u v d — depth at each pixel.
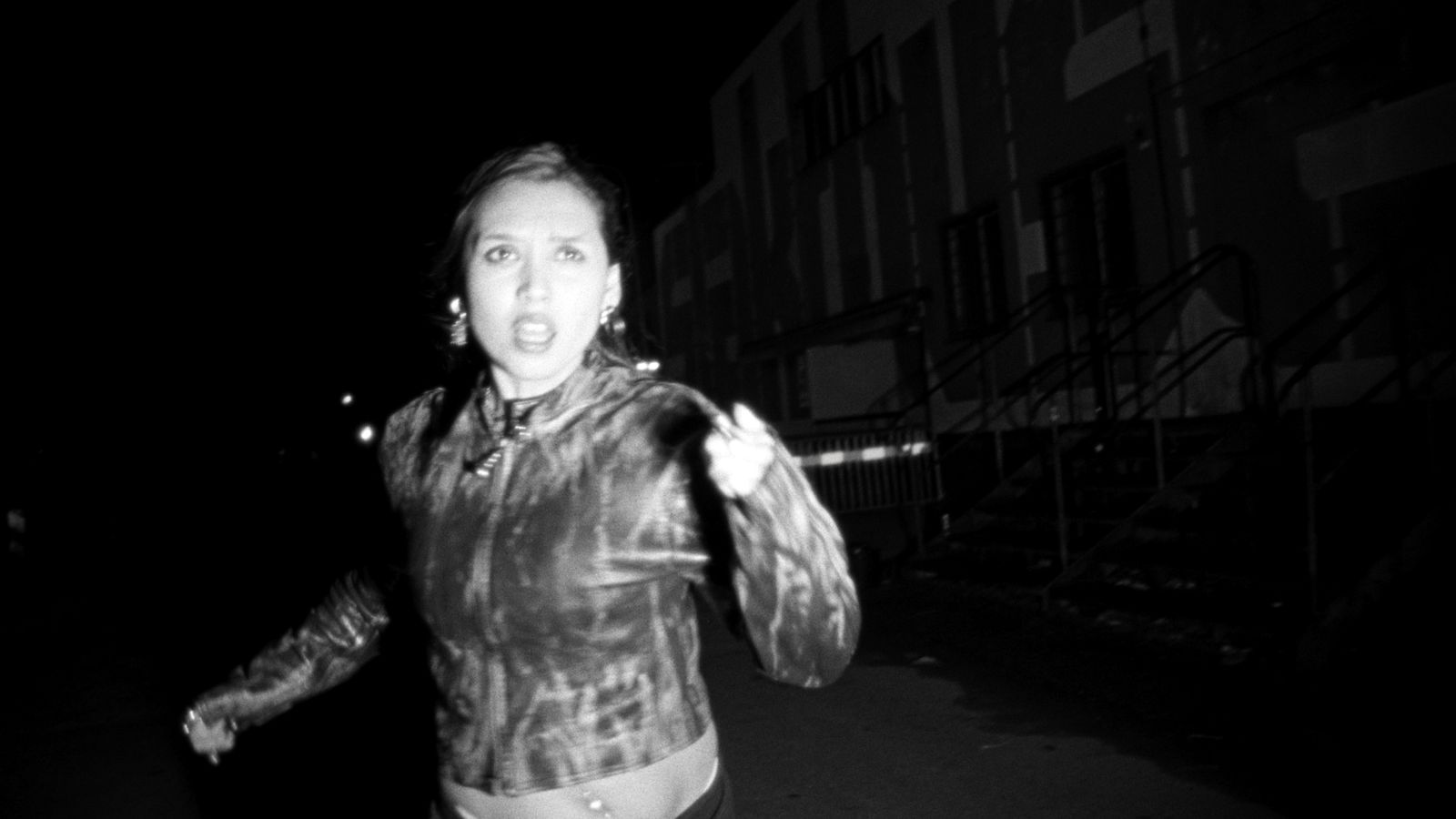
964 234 13.26
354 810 5.22
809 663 1.44
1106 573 8.31
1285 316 8.71
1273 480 7.40
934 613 8.62
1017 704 6.18
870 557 10.07
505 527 1.57
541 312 1.60
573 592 1.55
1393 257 6.54
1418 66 7.49
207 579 13.34
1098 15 10.42
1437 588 6.12
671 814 1.63
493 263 1.62
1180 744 5.29
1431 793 4.39
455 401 1.79
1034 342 11.70
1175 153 9.60
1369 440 6.65
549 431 1.62
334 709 6.93
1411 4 7.41
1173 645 6.95
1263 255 8.85
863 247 15.45
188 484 28.20
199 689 7.78
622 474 1.57
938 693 6.52
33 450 16.06
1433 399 7.14
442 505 1.64
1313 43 8.12
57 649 9.58
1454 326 7.36
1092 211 10.93
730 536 1.50
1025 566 9.25
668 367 23.17
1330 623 6.04
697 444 1.58
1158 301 9.92
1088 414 10.89
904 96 14.01
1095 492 9.23
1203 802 4.60
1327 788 4.59
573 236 1.63
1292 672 6.02
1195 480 7.91
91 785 5.78
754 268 19.33
